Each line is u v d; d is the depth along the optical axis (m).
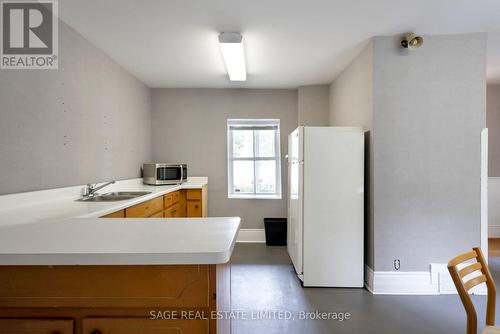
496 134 4.42
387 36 2.59
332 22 2.34
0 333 0.84
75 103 2.40
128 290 0.83
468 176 2.58
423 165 2.60
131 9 2.10
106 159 2.94
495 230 4.44
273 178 4.47
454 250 2.59
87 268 0.83
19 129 1.82
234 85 4.20
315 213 2.71
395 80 2.59
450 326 2.04
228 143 4.42
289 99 4.38
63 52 2.25
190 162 4.37
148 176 3.64
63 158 2.24
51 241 0.90
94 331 0.84
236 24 2.35
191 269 0.83
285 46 2.81
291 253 3.38
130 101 3.58
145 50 2.87
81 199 2.22
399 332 1.96
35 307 0.84
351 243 2.69
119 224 1.17
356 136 2.69
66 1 1.97
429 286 2.57
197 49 2.87
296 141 2.96
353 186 2.69
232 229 1.07
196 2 2.03
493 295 1.36
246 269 3.17
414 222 2.59
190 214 3.60
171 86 4.24
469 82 2.57
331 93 4.09
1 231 1.05
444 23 2.37
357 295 2.54
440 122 2.59
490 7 2.13
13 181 1.77
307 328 2.00
